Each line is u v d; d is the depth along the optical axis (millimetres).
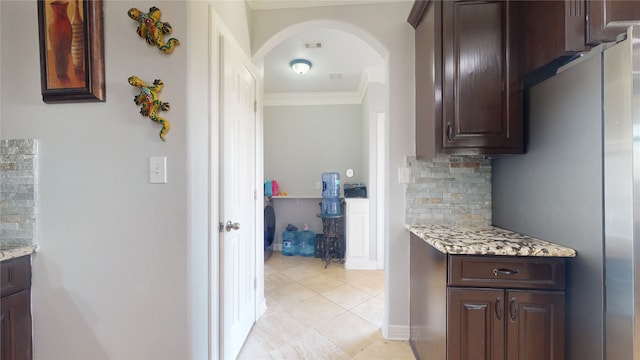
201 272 1330
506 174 1685
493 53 1502
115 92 1249
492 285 1241
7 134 1301
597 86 1054
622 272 971
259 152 2260
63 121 1273
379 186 3402
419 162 1916
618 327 985
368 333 2031
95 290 1264
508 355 1227
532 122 1447
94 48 1224
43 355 1284
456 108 1518
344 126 4223
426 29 1697
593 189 1076
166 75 1223
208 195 1394
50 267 1282
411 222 1920
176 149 1223
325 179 3756
